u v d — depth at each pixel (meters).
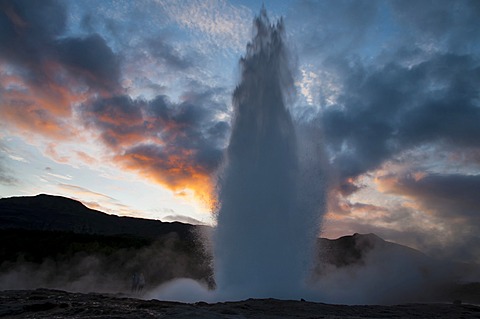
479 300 24.48
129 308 10.07
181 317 8.52
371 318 9.97
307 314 10.38
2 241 48.53
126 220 138.75
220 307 10.84
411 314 11.43
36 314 9.87
